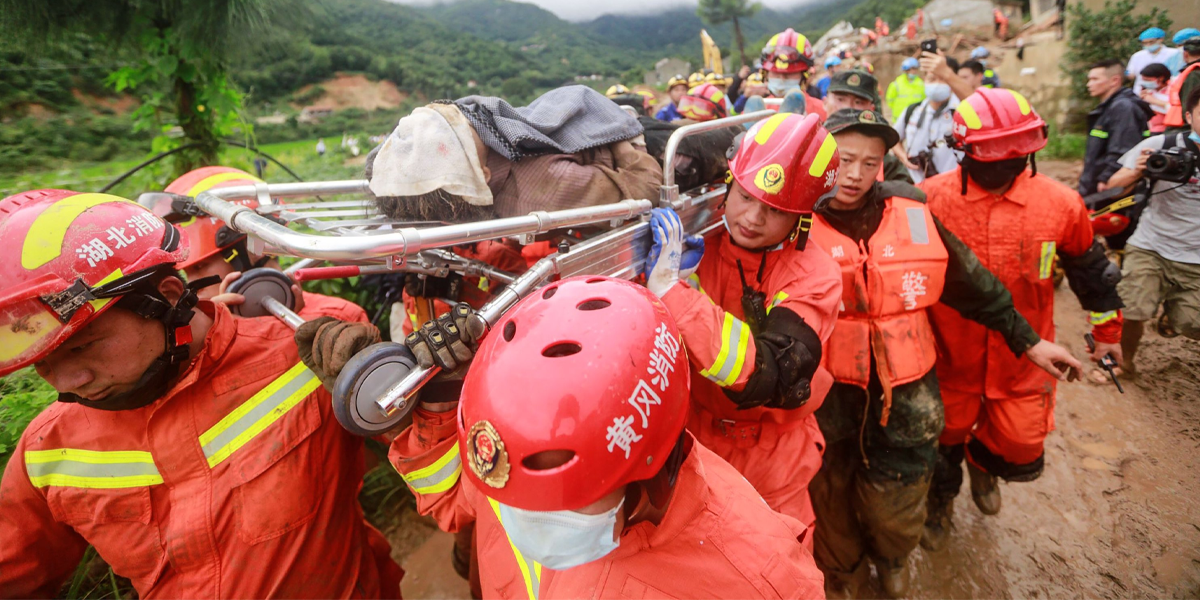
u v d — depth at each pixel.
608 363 0.90
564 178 1.64
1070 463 2.86
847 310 2.31
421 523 3.29
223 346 1.49
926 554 2.88
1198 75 2.60
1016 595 2.53
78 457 1.44
